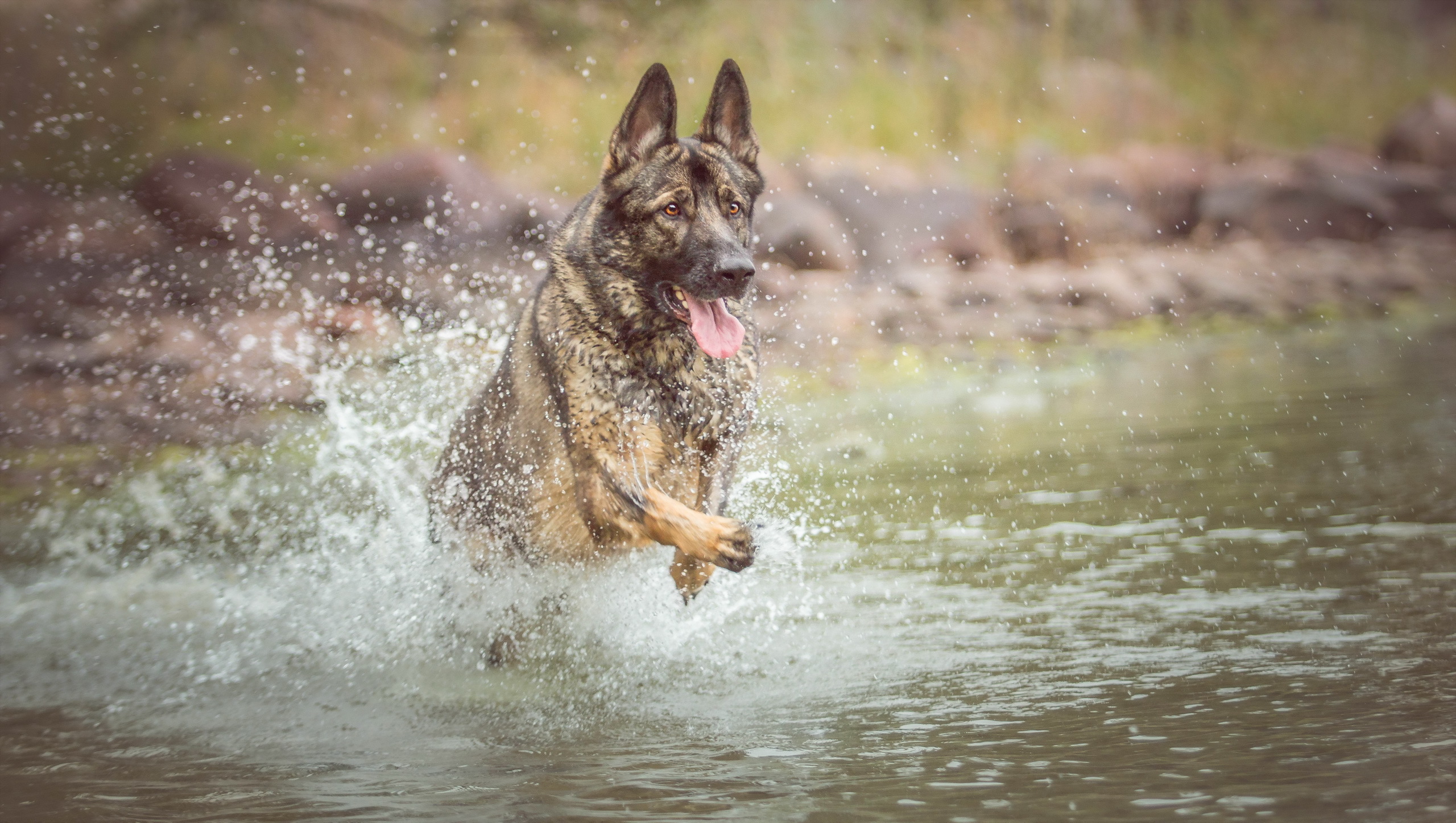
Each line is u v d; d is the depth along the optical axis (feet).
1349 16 84.43
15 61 56.03
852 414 36.91
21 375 39.40
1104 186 61.26
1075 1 77.87
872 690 13.83
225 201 48.73
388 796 11.25
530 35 61.82
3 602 20.44
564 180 57.88
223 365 39.14
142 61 57.82
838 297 49.24
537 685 15.44
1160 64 78.84
